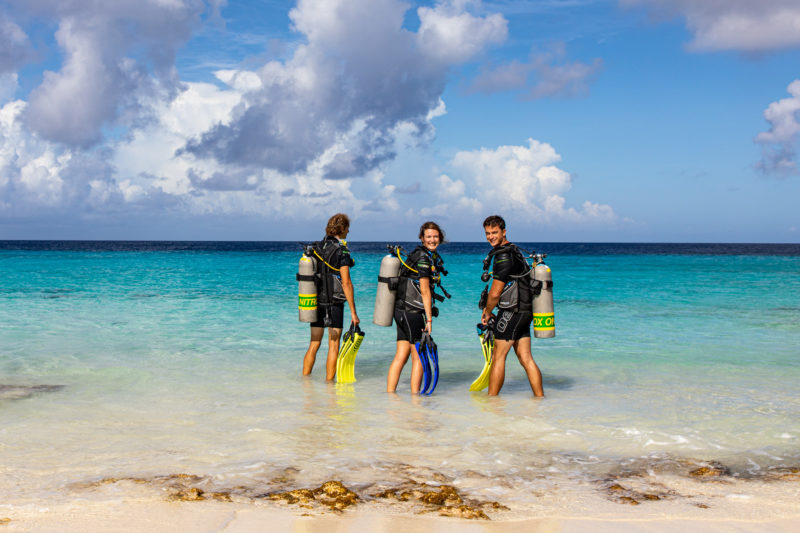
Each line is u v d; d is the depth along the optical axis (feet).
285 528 8.37
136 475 10.69
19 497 9.47
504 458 12.11
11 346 26.00
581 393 18.34
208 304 44.50
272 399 17.35
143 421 14.69
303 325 33.65
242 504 9.30
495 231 17.90
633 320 36.88
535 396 17.92
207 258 151.94
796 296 52.34
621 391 18.58
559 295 54.80
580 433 13.91
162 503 9.26
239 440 13.08
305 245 20.35
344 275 19.79
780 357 24.56
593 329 32.96
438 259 19.03
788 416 15.49
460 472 11.21
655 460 12.09
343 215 20.61
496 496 9.95
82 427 14.06
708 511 9.33
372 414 15.64
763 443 13.24
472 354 25.62
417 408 16.37
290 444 12.80
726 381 20.07
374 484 10.40
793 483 10.75
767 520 8.98
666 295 53.98
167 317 36.78
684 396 17.85
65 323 33.55
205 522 8.52
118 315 37.52
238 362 23.27
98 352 24.91
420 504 9.48
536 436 13.67
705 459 12.16
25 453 12.01
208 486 10.14
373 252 265.54
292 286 61.93
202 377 20.43
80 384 18.99
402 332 18.62
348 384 19.74
